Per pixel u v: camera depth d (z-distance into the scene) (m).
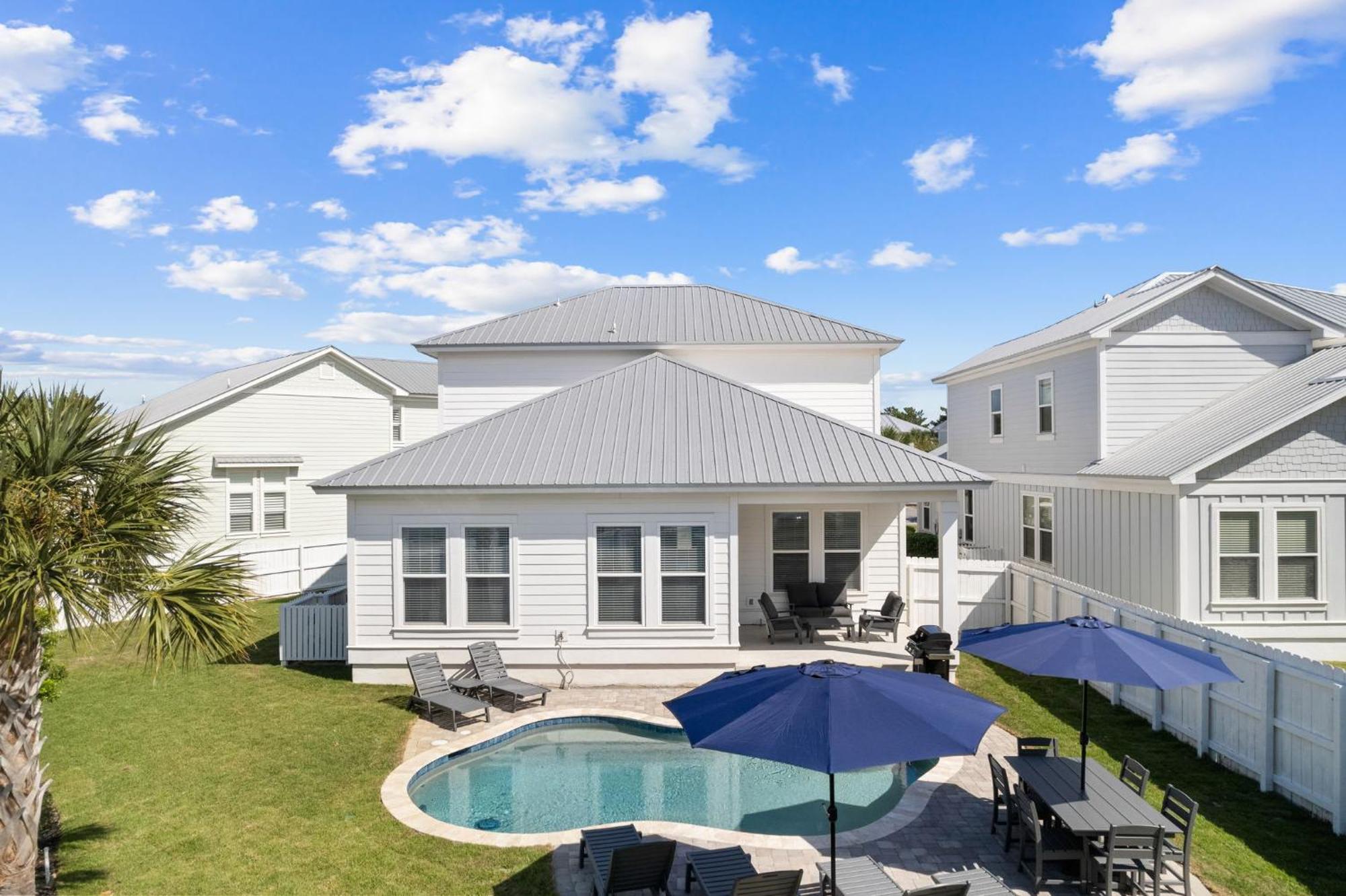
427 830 9.33
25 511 6.56
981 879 7.53
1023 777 9.05
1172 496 16.69
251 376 30.03
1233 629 16.44
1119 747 12.05
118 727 12.95
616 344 20.72
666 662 15.31
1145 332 19.62
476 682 14.28
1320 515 16.38
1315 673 9.55
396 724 13.17
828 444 16.20
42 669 9.41
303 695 14.83
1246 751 10.80
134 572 7.12
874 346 20.86
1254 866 8.35
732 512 15.29
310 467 30.73
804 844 9.05
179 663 16.80
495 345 20.81
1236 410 18.14
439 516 15.38
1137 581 18.06
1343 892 7.80
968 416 29.25
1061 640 8.27
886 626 17.12
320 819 9.60
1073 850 8.23
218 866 8.40
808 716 6.11
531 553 15.39
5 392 7.17
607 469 15.32
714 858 7.92
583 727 13.62
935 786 10.75
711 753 12.60
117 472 7.25
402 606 15.46
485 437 16.52
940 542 15.73
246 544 28.73
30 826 7.08
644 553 15.32
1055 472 22.17
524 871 8.38
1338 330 18.84
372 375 32.34
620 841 8.16
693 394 18.16
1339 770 9.10
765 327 21.70
